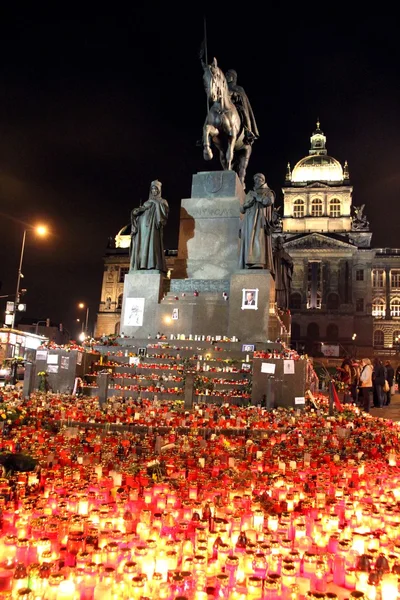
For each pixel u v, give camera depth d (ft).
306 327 321.11
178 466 27.02
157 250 81.41
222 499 21.48
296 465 29.40
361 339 319.88
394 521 20.33
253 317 72.54
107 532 16.98
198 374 62.44
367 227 339.16
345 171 356.38
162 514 18.74
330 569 16.76
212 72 80.59
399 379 114.21
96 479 23.56
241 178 89.40
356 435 41.50
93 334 352.08
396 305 336.29
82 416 42.57
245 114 89.04
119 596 14.16
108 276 357.61
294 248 330.13
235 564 14.90
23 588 13.32
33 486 22.48
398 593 14.65
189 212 82.94
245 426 42.52
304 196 350.84
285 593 14.33
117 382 63.52
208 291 77.97
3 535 17.89
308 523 19.57
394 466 31.55
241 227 77.61
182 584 14.10
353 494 23.72
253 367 57.00
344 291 323.16
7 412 40.57
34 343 138.92
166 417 43.27
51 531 16.78
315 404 57.57
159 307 78.18
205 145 81.25
